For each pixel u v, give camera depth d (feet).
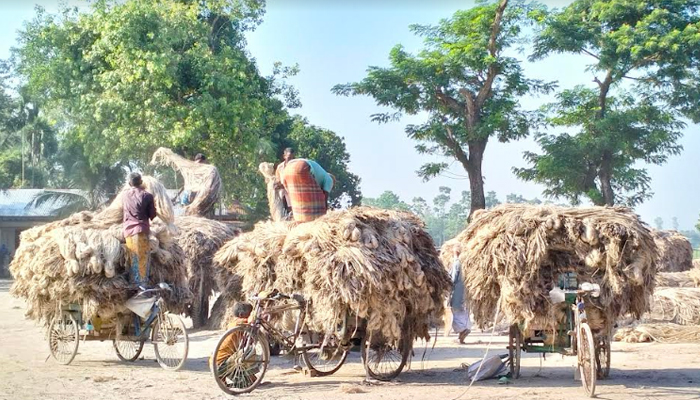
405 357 36.83
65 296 39.65
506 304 34.58
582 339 32.32
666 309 57.72
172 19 123.65
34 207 158.92
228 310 44.96
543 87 135.95
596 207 35.35
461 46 129.29
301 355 38.06
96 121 122.52
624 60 136.26
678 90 138.31
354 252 33.22
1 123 172.55
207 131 122.21
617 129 137.49
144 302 39.04
